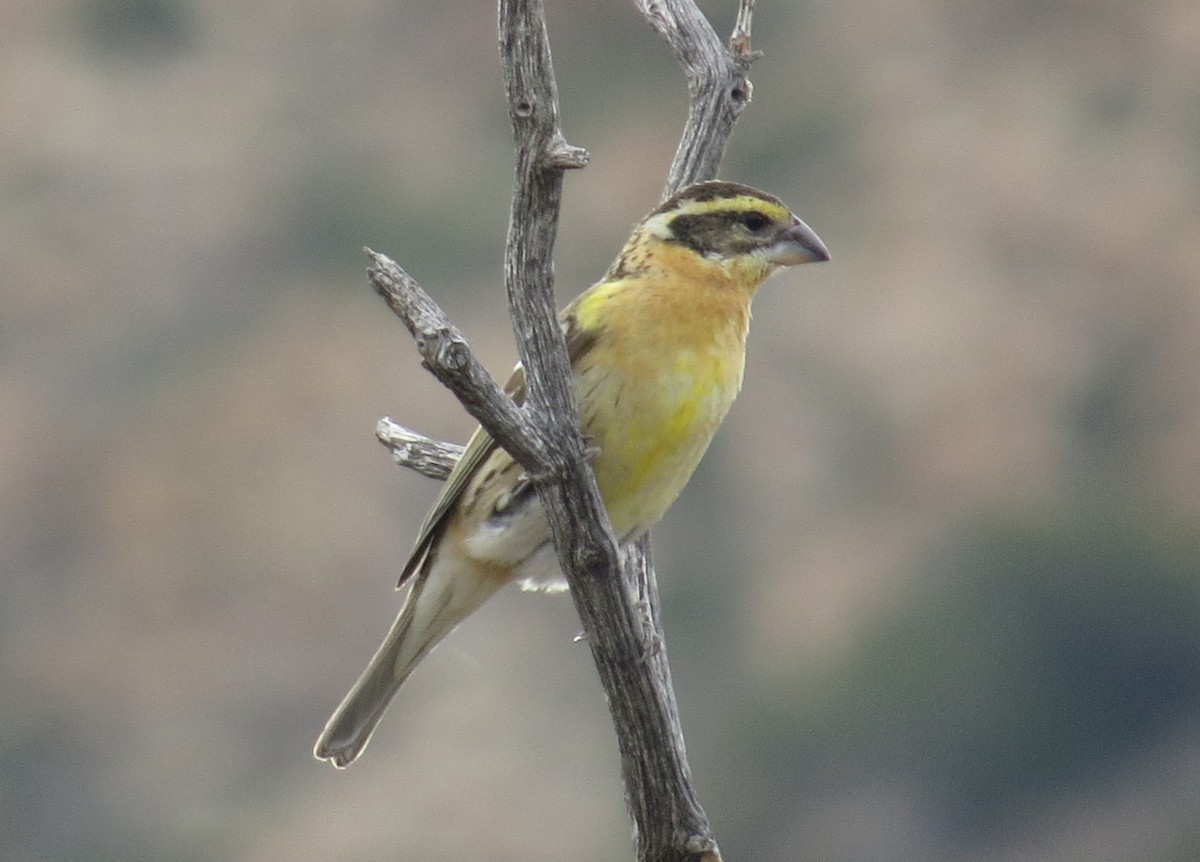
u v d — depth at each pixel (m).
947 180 21.84
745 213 6.30
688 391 6.03
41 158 22.92
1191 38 22.64
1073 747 18.42
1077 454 19.84
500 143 22.95
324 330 21.11
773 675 18.36
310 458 20.19
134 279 21.98
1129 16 22.98
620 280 6.20
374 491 20.00
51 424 20.64
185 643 19.03
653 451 6.03
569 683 17.55
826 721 18.14
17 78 23.45
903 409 19.78
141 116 23.30
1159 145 21.98
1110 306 20.77
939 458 19.53
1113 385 20.19
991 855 17.97
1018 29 23.22
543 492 5.14
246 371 20.88
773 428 19.66
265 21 24.09
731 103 6.82
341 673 18.94
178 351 21.33
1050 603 18.86
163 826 17.91
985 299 20.64
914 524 19.28
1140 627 18.83
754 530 19.11
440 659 17.70
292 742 18.44
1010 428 19.83
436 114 23.16
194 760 18.25
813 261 6.31
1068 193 21.55
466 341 4.86
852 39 23.23
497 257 21.94
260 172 22.64
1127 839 17.84
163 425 20.44
